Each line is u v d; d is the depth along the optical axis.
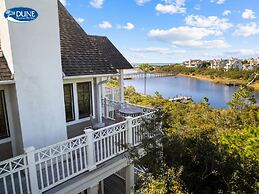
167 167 4.86
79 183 6.16
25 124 6.11
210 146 5.80
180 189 4.53
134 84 73.94
